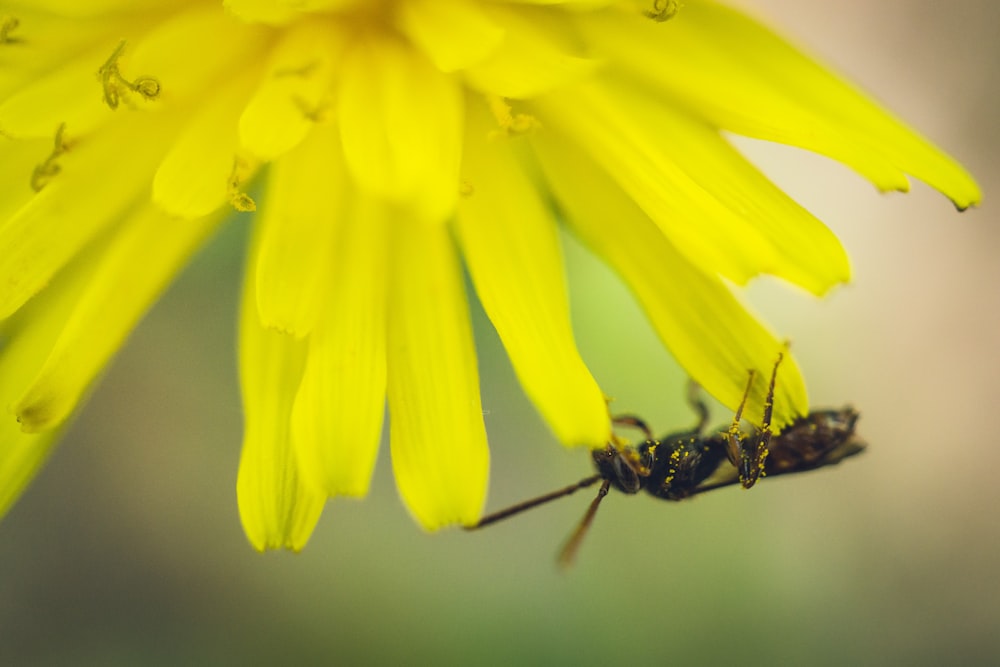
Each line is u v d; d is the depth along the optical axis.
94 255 0.08
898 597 0.11
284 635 0.11
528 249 0.08
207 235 0.08
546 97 0.08
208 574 0.11
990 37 0.11
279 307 0.08
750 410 0.08
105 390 0.11
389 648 0.11
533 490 0.11
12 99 0.08
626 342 0.10
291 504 0.08
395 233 0.08
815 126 0.08
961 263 0.11
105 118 0.08
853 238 0.11
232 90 0.08
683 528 0.11
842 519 0.11
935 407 0.11
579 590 0.11
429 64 0.08
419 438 0.08
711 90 0.08
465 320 0.08
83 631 0.11
